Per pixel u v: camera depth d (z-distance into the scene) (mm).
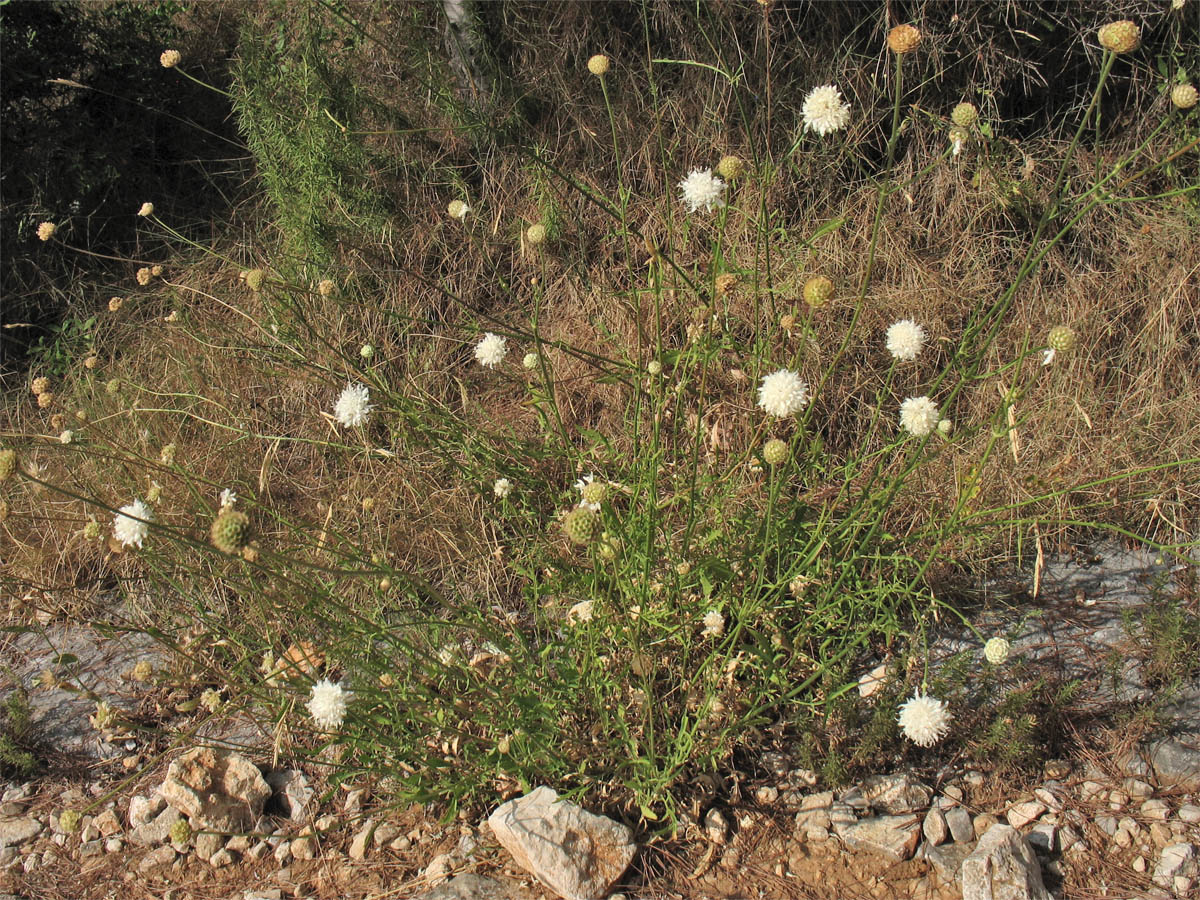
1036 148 1370
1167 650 970
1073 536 1137
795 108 1391
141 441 1238
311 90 1370
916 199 1344
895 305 1259
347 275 1367
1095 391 1211
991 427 1158
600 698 915
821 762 931
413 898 873
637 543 959
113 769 1018
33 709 1074
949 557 1033
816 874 878
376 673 919
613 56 1425
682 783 929
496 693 940
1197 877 852
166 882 918
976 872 833
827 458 1166
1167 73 1331
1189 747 934
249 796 953
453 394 1322
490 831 920
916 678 988
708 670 949
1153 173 1323
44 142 1581
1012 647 1035
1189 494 1128
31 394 1442
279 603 993
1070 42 1379
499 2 1419
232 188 1666
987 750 933
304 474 1285
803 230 1330
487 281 1392
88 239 1594
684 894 870
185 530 1157
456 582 1140
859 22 1383
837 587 950
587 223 1395
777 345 1185
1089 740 954
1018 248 1309
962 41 1351
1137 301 1250
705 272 1283
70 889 917
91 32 1664
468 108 1409
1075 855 879
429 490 1198
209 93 1759
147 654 1122
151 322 1485
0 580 1078
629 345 1258
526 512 1094
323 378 1248
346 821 943
